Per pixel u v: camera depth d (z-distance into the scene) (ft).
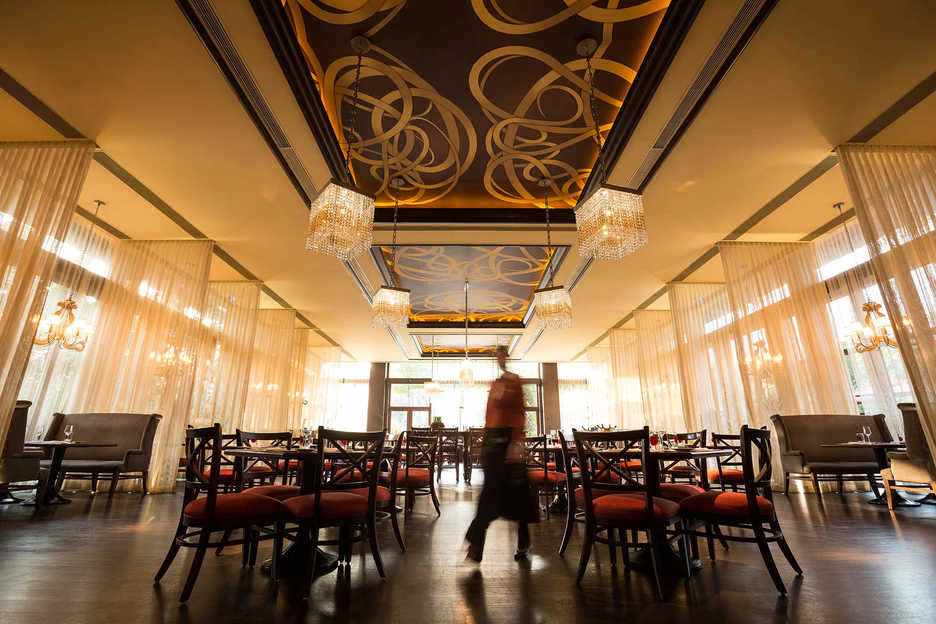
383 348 44.16
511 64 12.84
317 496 7.93
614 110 14.67
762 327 20.77
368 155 16.83
